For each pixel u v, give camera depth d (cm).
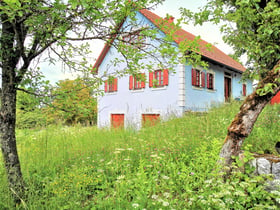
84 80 342
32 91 291
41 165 409
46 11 220
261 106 326
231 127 338
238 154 337
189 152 407
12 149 312
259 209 232
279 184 247
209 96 1186
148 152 430
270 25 414
